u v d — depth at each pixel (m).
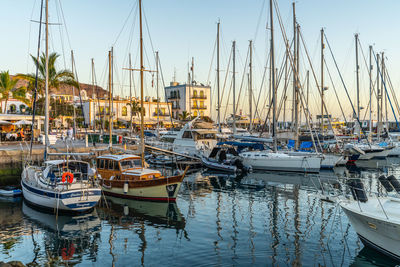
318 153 31.19
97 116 68.56
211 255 11.56
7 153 27.06
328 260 11.16
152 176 20.05
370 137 44.78
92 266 10.84
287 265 10.78
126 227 14.64
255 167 31.70
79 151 30.11
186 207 18.03
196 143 36.09
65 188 16.36
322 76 39.16
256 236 13.38
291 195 20.89
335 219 15.58
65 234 13.76
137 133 52.31
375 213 11.71
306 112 32.72
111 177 20.22
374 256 11.48
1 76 41.59
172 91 85.94
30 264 11.00
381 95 46.28
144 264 10.95
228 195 21.05
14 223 15.12
